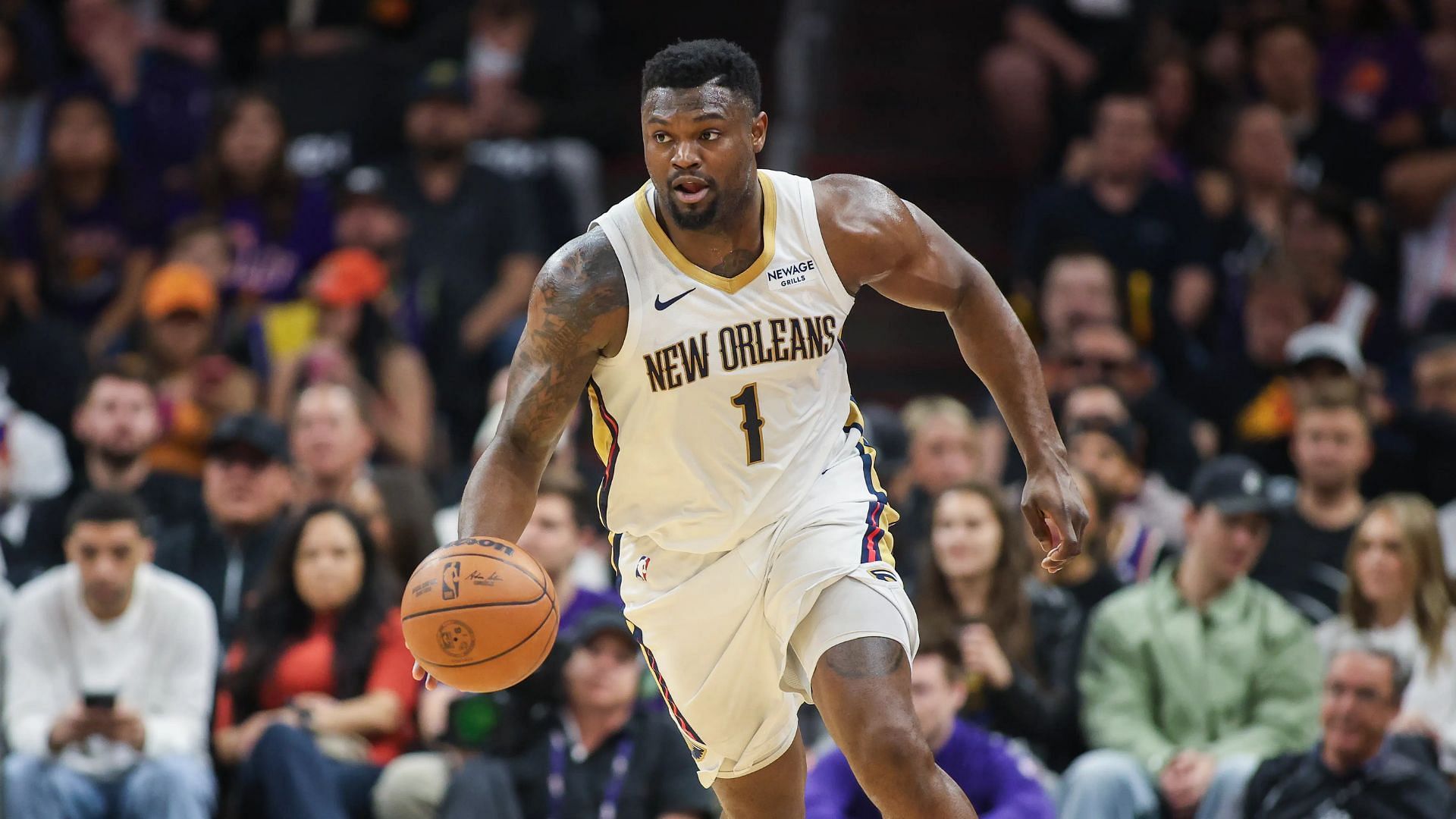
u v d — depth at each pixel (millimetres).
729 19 29531
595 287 8484
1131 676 14891
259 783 13758
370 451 19188
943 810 8172
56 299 22828
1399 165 23453
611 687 13883
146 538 15320
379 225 21297
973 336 9070
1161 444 18562
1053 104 25125
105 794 14414
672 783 13906
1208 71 24875
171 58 25312
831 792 13477
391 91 25297
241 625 15305
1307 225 20891
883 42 27594
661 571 9055
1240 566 14992
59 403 20406
